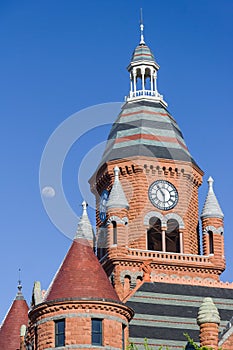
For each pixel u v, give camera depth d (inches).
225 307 4357.8
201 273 4687.5
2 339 4596.5
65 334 3700.8
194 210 4940.9
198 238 4926.2
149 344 3978.8
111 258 4591.5
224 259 4739.2
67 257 3932.1
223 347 3747.5
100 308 3740.2
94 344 3700.8
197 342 4035.4
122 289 4539.9
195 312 4244.6
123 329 3816.4
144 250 4648.1
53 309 3740.2
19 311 4714.6
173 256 4667.8
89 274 3843.5
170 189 4886.8
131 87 5265.8
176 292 4362.7
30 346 3919.8
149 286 4360.2
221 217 4810.5
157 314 4175.7
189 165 4943.4
